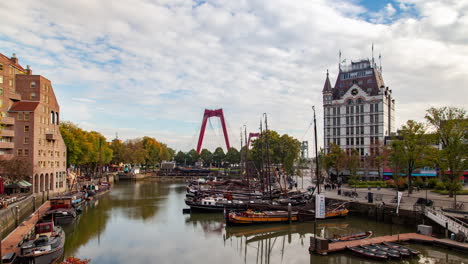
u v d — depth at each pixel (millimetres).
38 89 79625
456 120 58000
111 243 43875
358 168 91812
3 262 29906
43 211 55562
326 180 103438
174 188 114500
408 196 62188
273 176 121500
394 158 68875
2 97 74250
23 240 38031
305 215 56250
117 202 78812
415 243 40906
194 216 62031
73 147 103625
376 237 42094
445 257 36656
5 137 74625
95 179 126438
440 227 45219
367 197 63406
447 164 57812
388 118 114000
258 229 52438
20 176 67062
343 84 118688
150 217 60781
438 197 61062
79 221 57031
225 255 40188
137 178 157375
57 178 87562
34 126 75812
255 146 126625
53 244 34812
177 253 40469
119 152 163375
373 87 110688
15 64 86625
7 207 49688
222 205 64812
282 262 37469
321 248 37438
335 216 57906
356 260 36250
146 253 40094
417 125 65875
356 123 110875
